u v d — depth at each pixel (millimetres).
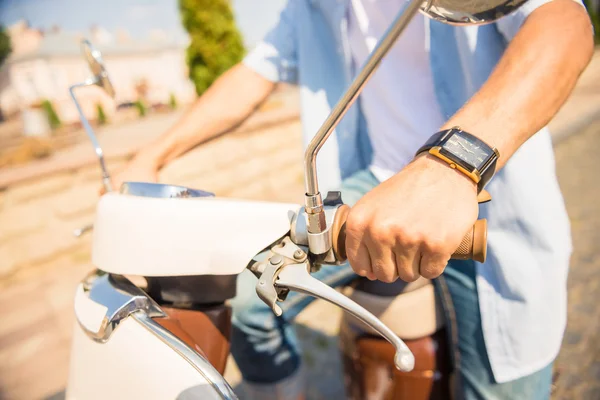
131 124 13422
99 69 881
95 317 683
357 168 1275
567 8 726
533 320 944
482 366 980
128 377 646
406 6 429
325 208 603
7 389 2217
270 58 1267
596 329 2020
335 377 1910
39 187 5297
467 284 958
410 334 921
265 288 587
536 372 973
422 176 557
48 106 13062
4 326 2826
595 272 2459
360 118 1227
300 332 2271
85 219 4469
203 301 746
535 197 913
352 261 566
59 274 3514
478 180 560
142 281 766
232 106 1215
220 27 10750
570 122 5582
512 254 935
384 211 530
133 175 1011
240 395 1782
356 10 1113
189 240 646
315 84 1258
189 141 1149
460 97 990
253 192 4742
